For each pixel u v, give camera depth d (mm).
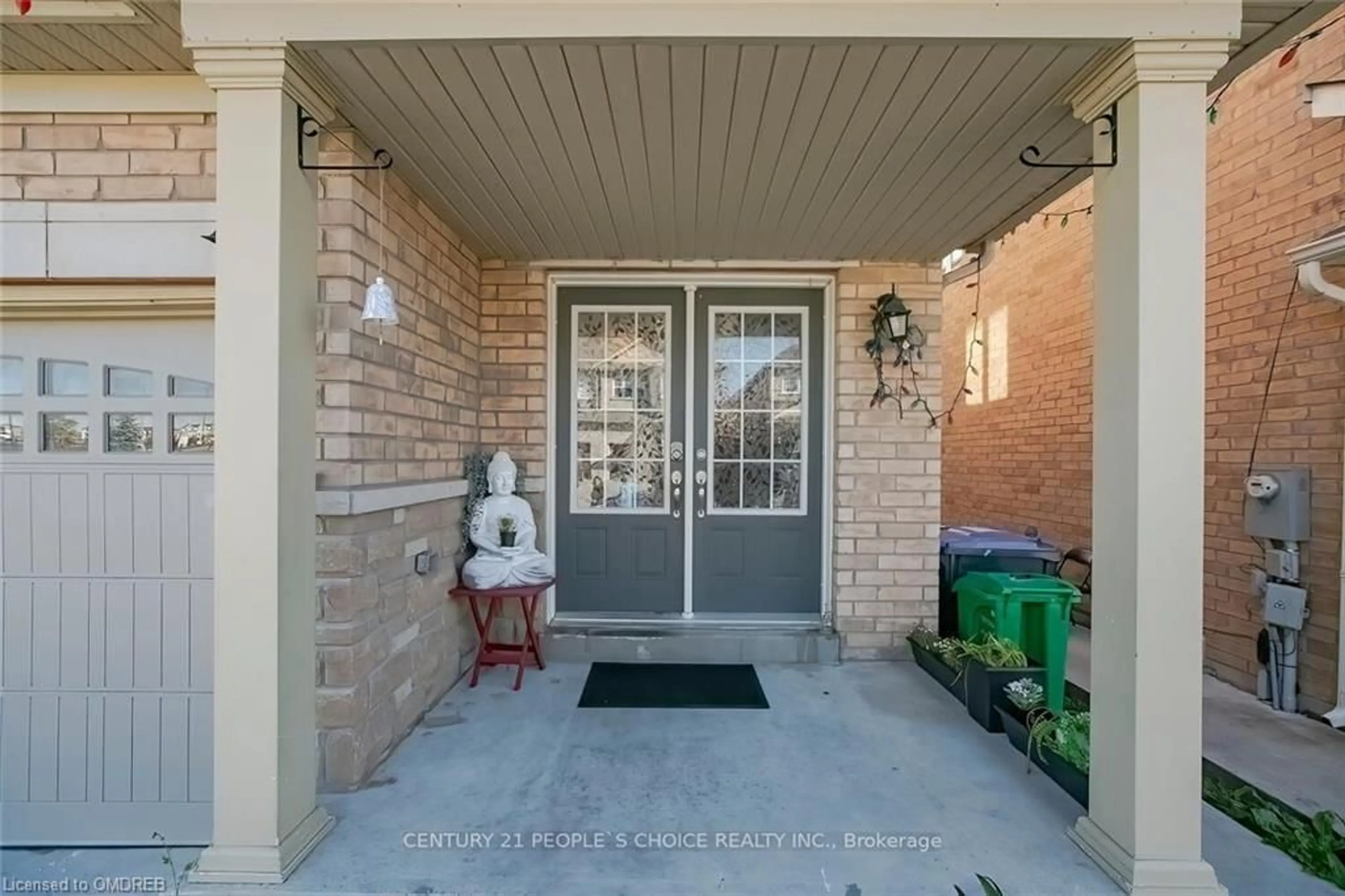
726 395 4547
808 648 4180
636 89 2289
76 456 2705
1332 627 3457
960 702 3551
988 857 2203
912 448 4270
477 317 4219
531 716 3357
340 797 2572
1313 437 3562
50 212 2633
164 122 2635
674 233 3762
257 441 2031
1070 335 5578
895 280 4293
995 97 2324
